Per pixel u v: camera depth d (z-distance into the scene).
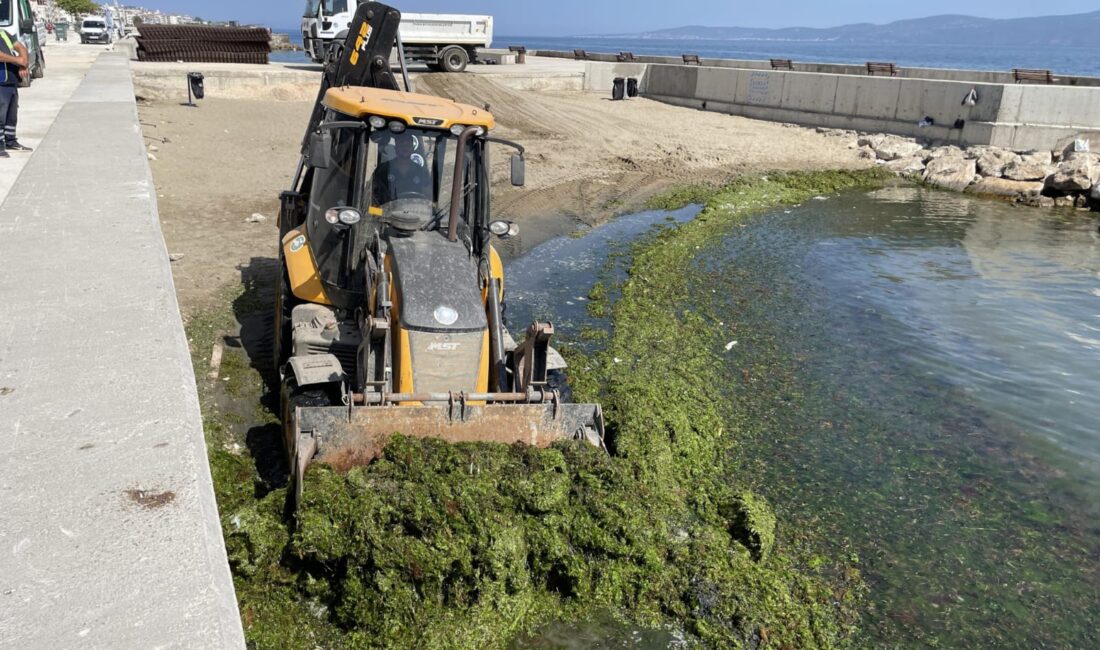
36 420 3.55
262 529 4.35
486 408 4.92
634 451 6.04
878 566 5.41
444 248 5.43
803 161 21.12
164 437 3.49
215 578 2.70
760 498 6.07
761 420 7.41
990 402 8.09
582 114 23.98
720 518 5.65
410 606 4.16
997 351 9.49
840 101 24.02
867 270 12.52
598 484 4.87
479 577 4.30
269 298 8.77
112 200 7.71
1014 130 20.67
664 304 10.30
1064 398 8.30
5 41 10.41
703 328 9.53
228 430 6.04
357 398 4.75
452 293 5.11
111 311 4.90
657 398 7.29
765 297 10.91
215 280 9.22
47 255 5.93
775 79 25.42
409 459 4.61
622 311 9.80
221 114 19.92
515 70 28.67
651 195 16.66
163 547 2.81
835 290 11.41
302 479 4.42
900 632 4.79
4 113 10.47
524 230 13.45
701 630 4.47
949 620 4.94
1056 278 12.68
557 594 4.61
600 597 4.59
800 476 6.46
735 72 26.45
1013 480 6.66
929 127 22.08
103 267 5.71
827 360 8.90
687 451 6.50
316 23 25.27
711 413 7.36
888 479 6.53
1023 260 13.66
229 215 12.17
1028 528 6.00
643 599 4.63
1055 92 20.48
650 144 21.17
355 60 7.86
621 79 27.47
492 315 5.52
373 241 5.73
